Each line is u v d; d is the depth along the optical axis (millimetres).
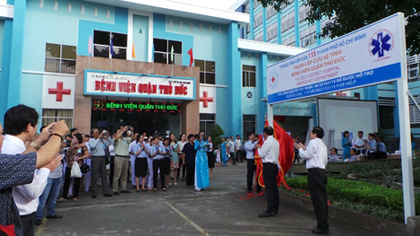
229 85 19531
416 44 8273
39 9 15156
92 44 15742
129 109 16000
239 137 18266
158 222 5145
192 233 4547
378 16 7469
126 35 17125
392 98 25641
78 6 16078
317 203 4535
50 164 2148
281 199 6719
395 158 10484
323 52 6129
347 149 12477
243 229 4746
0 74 14023
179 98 16578
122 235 4465
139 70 15961
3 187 1625
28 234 2148
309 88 6527
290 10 30188
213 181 10141
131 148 9023
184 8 17938
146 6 17141
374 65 4988
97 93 14711
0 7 14055
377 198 4883
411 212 4258
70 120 15336
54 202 5395
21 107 2088
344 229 4734
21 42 14242
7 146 1950
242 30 33219
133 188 8938
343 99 14156
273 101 7824
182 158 10414
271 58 21422
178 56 18422
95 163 7340
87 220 5277
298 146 4840
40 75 14906
